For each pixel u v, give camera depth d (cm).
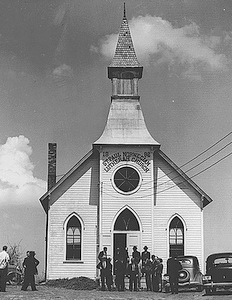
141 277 4200
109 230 4450
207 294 3359
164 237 4503
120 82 4716
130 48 4791
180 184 4572
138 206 4488
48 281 4394
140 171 4519
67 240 4503
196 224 4534
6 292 3462
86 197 4547
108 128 4597
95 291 3775
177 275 3456
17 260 6266
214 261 3462
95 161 4591
